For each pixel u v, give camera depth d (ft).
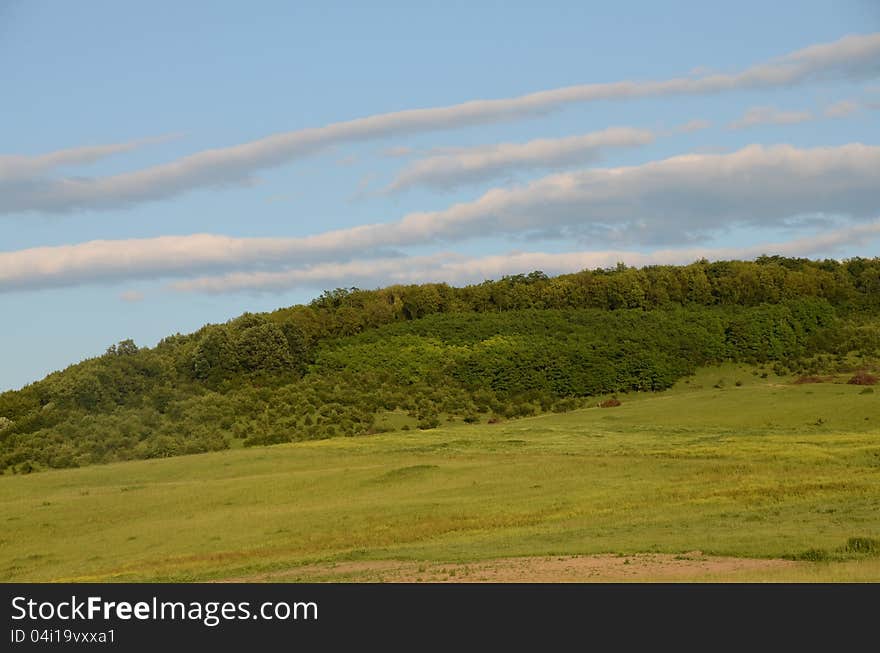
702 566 103.40
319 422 386.52
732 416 305.12
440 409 417.90
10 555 172.86
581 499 173.68
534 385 453.17
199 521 185.16
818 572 93.50
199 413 400.47
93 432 378.32
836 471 187.83
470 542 138.62
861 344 504.43
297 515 180.24
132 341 496.23
